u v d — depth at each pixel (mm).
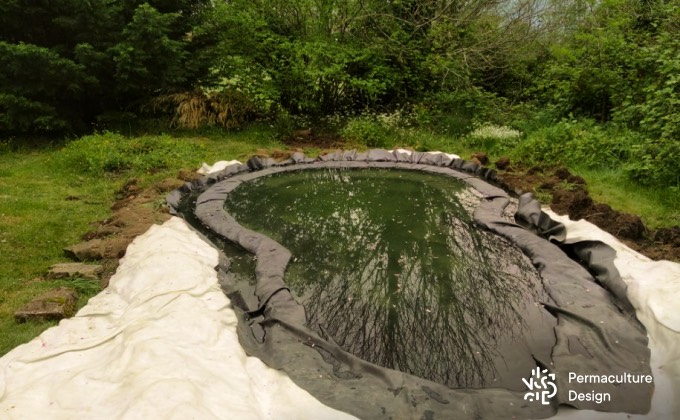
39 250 4066
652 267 3439
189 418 2012
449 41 9391
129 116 8023
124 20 7754
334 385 2455
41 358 2553
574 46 8984
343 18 9227
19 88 6879
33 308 3080
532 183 6074
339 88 9539
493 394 2439
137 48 7426
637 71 7086
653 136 5934
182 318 2844
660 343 2814
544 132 7098
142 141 7094
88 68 7441
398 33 9266
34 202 5125
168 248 3820
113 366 2439
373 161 7184
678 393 2396
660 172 5305
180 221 4758
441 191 6023
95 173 6180
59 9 7344
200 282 3348
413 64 9633
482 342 2973
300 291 3596
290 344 2824
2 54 6613
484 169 6504
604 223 4570
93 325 2936
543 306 3377
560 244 4297
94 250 3975
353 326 3141
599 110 7805
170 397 2117
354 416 2227
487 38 9750
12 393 2293
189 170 6516
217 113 8578
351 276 3830
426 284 3699
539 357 2818
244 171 6762
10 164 6453
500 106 8969
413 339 2998
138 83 7805
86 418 2100
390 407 2291
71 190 5652
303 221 5047
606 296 3381
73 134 7758
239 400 2271
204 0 8664
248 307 3309
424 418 2229
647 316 3037
